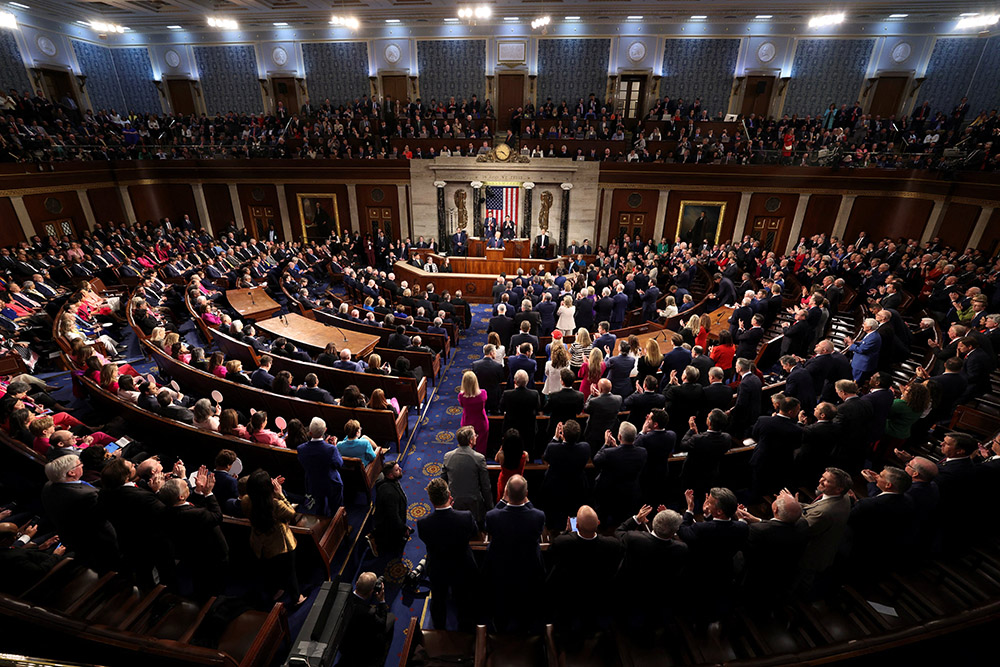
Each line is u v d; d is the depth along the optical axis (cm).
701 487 512
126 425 711
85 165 1920
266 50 2362
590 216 2148
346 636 373
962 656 312
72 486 412
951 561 460
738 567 432
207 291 1463
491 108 2245
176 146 2209
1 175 1647
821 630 375
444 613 428
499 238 1978
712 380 608
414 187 2169
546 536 526
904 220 1822
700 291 1703
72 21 2158
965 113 1916
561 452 470
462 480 468
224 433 626
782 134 2030
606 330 883
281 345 962
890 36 2064
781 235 2073
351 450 630
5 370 923
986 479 427
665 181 2072
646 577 353
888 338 743
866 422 537
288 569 462
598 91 2295
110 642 320
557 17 2167
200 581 437
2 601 327
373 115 2278
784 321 1285
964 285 1177
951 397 615
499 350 895
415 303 1370
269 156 2209
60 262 1584
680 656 352
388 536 506
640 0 1969
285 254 1997
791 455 506
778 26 2112
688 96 2264
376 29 2280
